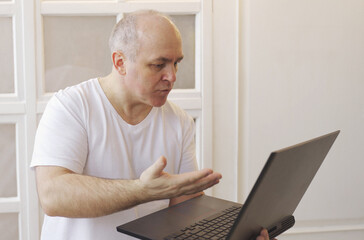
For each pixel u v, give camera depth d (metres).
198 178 1.11
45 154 1.30
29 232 2.37
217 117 2.43
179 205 1.35
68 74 2.34
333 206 2.56
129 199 1.17
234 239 0.99
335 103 2.48
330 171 2.53
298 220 2.55
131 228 1.16
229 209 1.33
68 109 1.36
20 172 2.34
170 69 1.33
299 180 1.12
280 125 2.46
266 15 2.38
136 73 1.33
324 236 2.57
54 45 2.32
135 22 1.32
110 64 2.36
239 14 2.37
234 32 2.38
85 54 2.34
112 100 1.43
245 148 2.47
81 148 1.35
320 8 2.40
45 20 2.29
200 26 2.36
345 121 2.50
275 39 2.40
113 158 1.41
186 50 2.40
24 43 2.26
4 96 2.29
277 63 2.42
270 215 1.11
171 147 1.51
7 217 2.37
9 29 2.28
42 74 2.30
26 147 2.32
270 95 2.44
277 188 1.02
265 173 0.91
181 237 1.11
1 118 2.30
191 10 2.34
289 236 2.55
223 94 2.41
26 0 2.24
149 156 1.48
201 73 2.38
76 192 1.20
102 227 1.40
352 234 2.59
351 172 2.54
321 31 2.42
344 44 2.44
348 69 2.46
